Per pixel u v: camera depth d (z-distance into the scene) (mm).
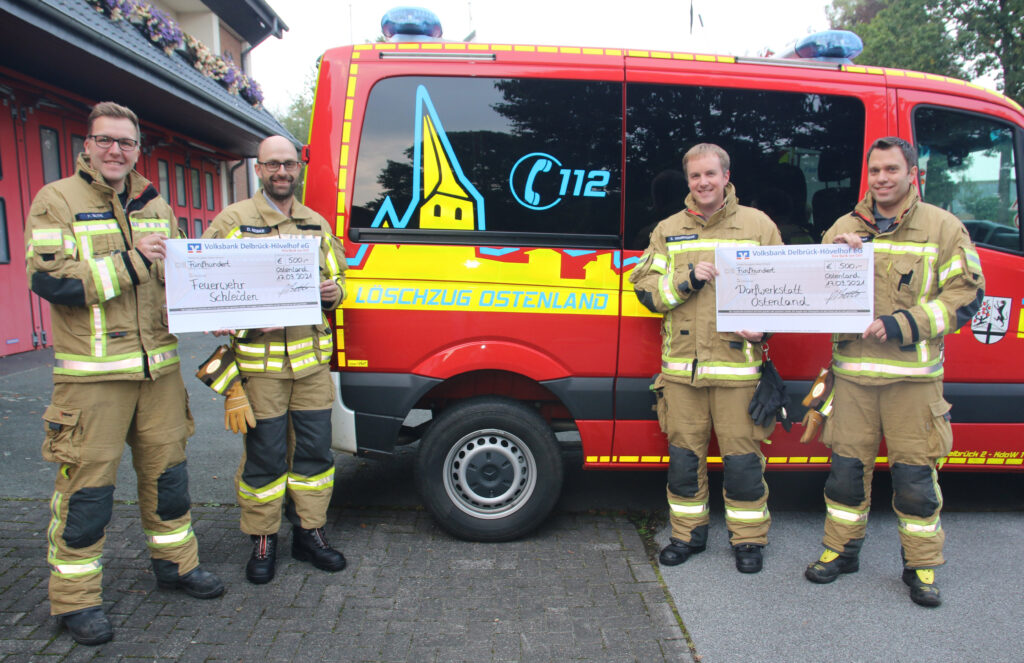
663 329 3232
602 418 3416
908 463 2928
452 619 2754
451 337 3309
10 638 2561
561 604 2879
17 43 6160
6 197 7000
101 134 2465
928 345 2854
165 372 2715
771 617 2801
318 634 2635
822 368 3422
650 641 2619
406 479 4406
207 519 3678
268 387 2965
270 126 12023
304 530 3172
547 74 3297
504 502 3471
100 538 2596
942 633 2703
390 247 3266
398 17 3455
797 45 3699
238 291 2830
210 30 13719
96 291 2418
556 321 3332
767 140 3412
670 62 3355
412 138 3266
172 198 10984
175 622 2697
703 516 3277
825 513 3898
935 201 3582
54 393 2555
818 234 3469
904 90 3496
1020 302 3541
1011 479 4504
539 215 3312
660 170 3350
